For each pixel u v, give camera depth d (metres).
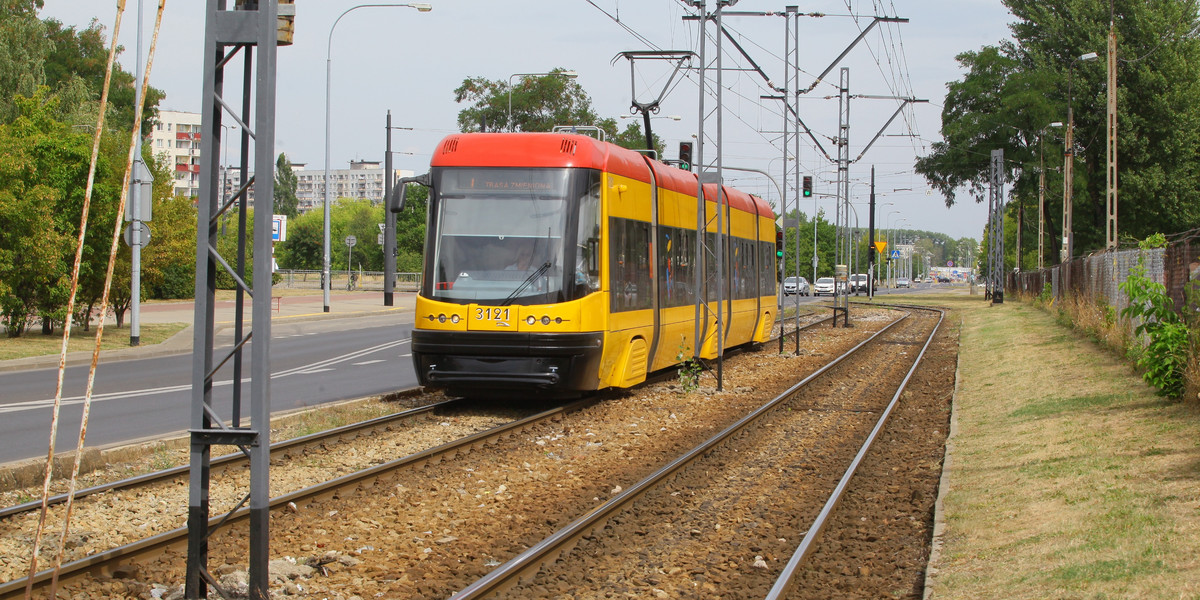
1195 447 10.01
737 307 25.27
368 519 8.86
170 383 19.02
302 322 40.12
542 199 15.45
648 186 18.20
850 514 9.39
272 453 11.55
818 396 18.92
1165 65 57.47
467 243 15.47
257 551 6.34
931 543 8.08
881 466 11.91
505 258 15.30
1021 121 62.09
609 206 16.17
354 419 14.52
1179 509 7.73
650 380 21.08
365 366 23.27
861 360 26.88
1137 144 58.12
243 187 6.35
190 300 54.84
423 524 8.80
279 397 17.30
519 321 14.99
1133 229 60.88
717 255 19.59
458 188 15.67
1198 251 17.30
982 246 136.25
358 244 109.25
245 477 10.47
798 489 10.65
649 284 18.16
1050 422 12.97
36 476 10.04
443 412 15.63
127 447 11.43
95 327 31.59
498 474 11.07
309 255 113.62
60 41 72.06
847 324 42.00
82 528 8.33
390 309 47.47
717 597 6.95
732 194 25.31
